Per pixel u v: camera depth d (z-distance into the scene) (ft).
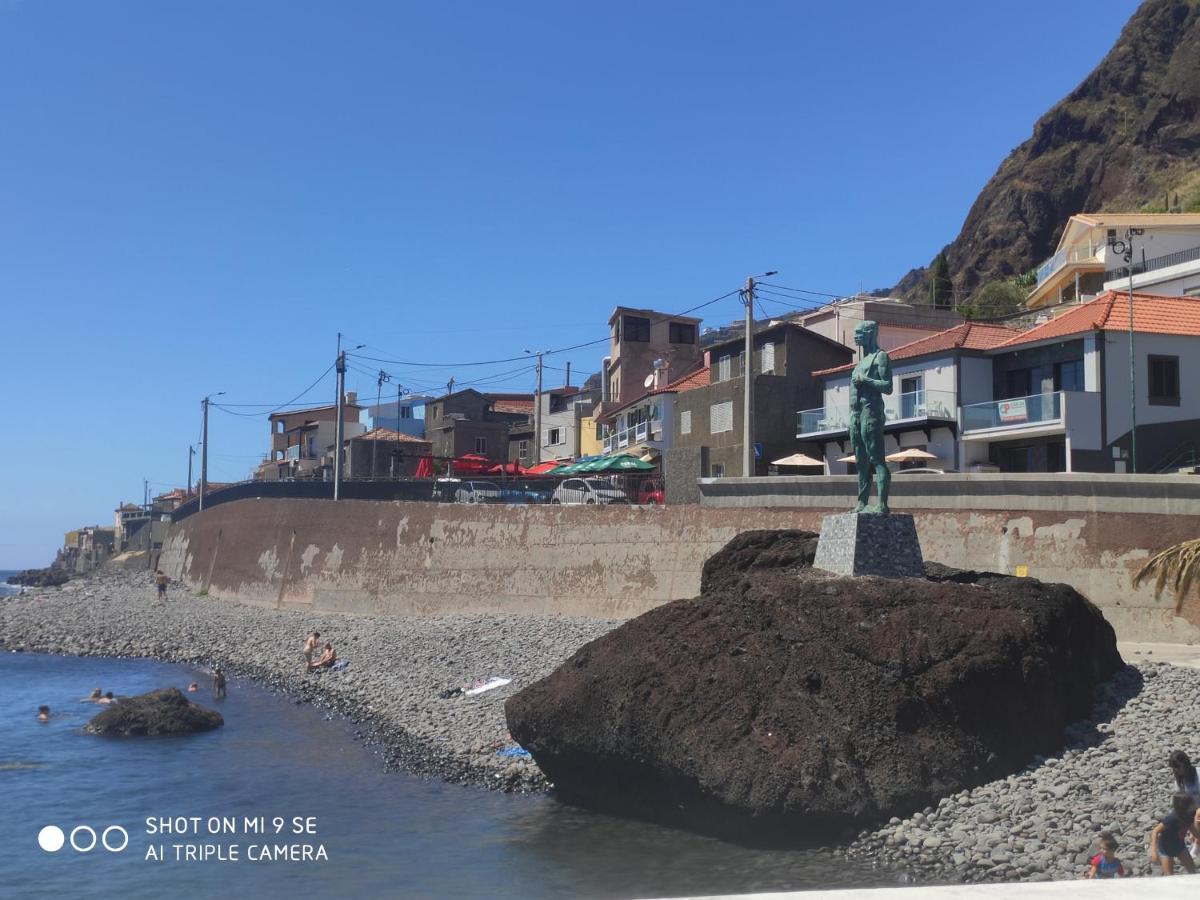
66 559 581.12
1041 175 451.12
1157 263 225.56
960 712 65.62
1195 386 146.61
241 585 218.18
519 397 355.56
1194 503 96.27
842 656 67.87
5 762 92.12
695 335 273.33
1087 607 78.89
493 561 157.58
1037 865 53.67
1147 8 467.52
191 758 92.58
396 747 94.07
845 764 62.69
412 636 143.02
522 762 83.61
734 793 62.69
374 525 179.83
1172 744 65.67
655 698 68.95
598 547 144.77
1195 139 405.59
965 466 158.81
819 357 197.77
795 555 88.38
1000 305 292.61
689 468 150.10
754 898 18.47
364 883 59.62
